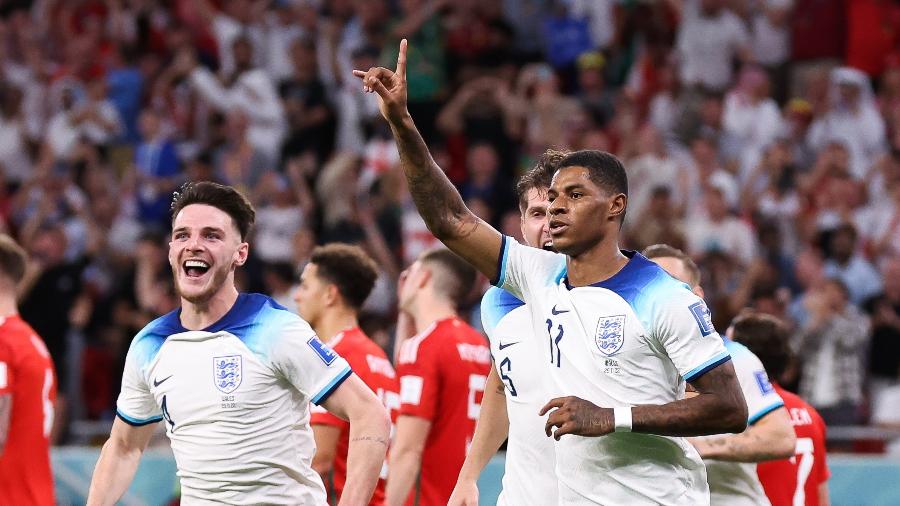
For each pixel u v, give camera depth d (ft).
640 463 19.92
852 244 57.72
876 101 71.77
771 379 28.40
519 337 22.91
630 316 19.56
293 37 74.28
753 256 58.49
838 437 44.55
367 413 22.33
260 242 61.26
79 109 71.72
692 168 63.77
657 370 19.63
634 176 62.08
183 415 22.27
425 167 20.52
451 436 28.48
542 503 22.70
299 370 22.17
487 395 25.39
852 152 67.51
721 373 19.12
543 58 76.23
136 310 56.70
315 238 61.82
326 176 62.13
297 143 67.26
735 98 68.03
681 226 58.85
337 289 28.78
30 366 30.50
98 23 78.74
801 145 68.59
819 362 49.73
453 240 20.85
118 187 70.33
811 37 74.38
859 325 50.21
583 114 67.51
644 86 71.00
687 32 71.72
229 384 22.03
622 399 19.57
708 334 19.24
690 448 20.51
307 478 22.70
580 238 19.81
